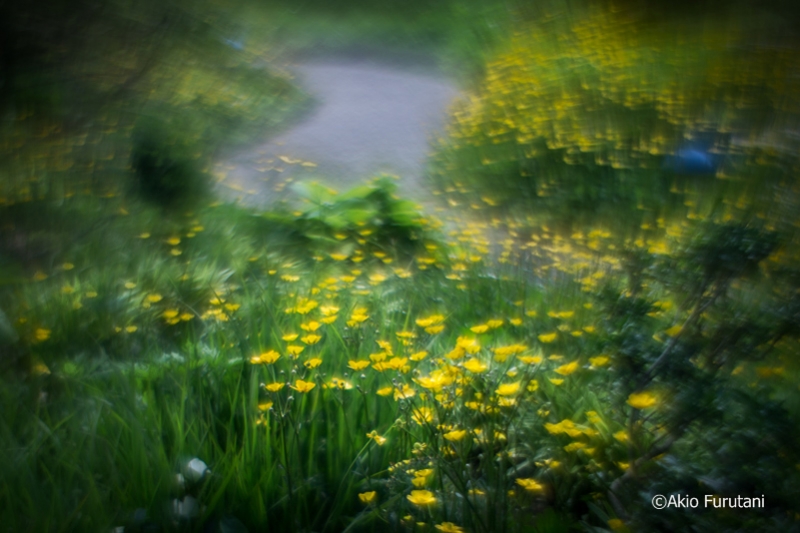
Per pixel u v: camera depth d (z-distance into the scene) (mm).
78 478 2012
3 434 2158
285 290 3580
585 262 3857
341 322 3098
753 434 1813
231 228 4461
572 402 2383
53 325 3010
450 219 5379
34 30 7445
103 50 8078
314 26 12289
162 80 8062
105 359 2758
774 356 2271
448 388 2275
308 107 8750
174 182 5129
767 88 7523
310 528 1934
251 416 2258
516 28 11367
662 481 1905
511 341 3039
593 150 5820
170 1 9742
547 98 7602
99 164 5395
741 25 10406
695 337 2008
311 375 2502
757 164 5359
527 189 5617
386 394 2250
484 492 1949
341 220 4449
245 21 11531
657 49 9422
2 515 1833
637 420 2006
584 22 11164
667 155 5562
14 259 3832
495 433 2125
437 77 10148
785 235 2834
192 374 2521
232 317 3066
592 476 2020
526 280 3775
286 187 5844
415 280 3861
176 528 1871
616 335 2135
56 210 4484
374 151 7309
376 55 11219
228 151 6898
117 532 1842
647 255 2836
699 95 7273
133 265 3768
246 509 1947
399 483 2064
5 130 5949
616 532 1765
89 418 2293
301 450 2193
